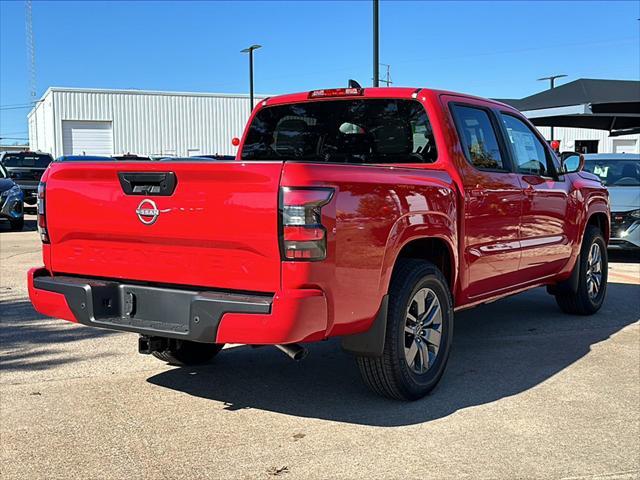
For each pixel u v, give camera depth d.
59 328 6.39
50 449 3.67
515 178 5.44
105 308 4.03
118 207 3.93
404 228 4.07
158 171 3.73
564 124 19.86
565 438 3.80
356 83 5.43
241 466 3.45
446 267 4.76
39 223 4.35
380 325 3.99
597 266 7.16
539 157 6.06
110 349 5.67
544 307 7.52
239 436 3.84
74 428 3.96
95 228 4.04
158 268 3.85
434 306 4.51
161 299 3.82
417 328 4.38
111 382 4.81
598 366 5.22
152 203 3.79
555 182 6.16
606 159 12.17
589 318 6.96
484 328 6.50
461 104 5.12
